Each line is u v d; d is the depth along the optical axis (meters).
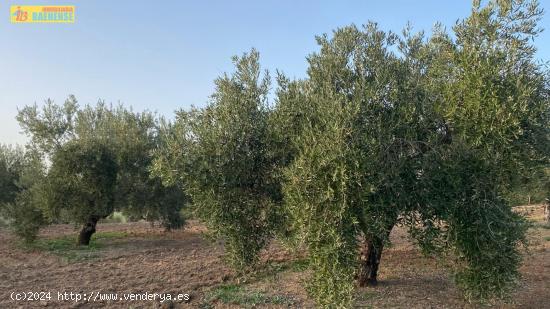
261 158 8.30
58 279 11.69
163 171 7.77
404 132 7.23
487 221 7.12
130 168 18.19
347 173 6.36
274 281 10.98
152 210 19.06
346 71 8.09
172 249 17.00
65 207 17.36
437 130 7.68
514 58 7.12
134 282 11.28
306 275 11.41
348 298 6.54
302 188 6.54
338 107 6.64
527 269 12.33
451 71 7.72
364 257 10.34
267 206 8.46
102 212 17.69
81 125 17.86
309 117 7.61
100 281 11.43
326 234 6.49
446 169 7.19
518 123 6.61
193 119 8.37
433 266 12.51
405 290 10.03
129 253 16.16
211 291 10.27
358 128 6.62
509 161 7.14
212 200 8.02
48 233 22.89
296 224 6.85
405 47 8.91
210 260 14.39
